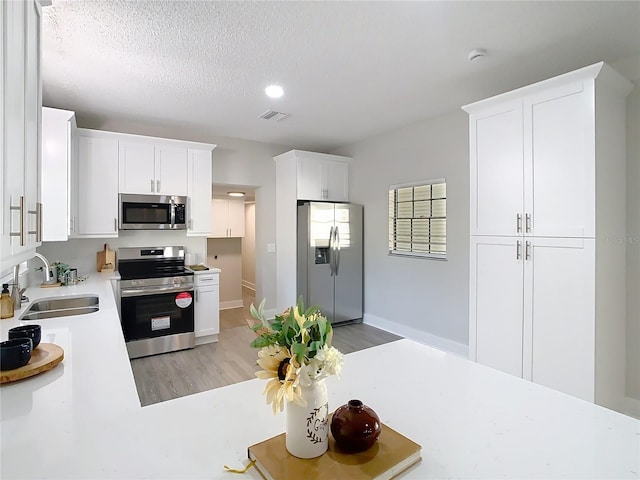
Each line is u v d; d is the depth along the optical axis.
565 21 2.06
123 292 3.44
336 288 4.72
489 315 2.73
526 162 2.49
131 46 2.34
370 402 1.09
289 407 0.79
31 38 1.32
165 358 3.56
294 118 3.89
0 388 1.16
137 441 0.87
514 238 2.57
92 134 3.56
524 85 2.97
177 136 4.36
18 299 2.24
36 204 1.40
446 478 0.75
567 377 2.30
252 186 5.01
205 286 3.96
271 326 0.80
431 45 2.34
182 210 4.02
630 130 2.45
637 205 2.42
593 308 2.18
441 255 3.86
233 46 2.35
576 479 0.75
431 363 1.41
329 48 2.38
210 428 0.93
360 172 4.98
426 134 3.98
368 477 0.72
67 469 0.77
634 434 0.92
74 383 1.20
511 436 0.91
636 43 2.30
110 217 3.66
